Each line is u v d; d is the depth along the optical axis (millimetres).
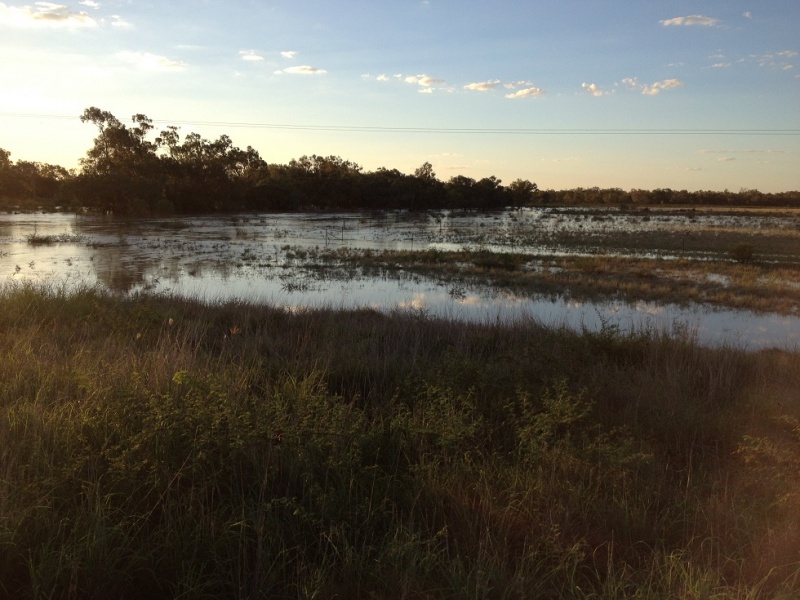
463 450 4832
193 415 4293
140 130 77062
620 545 3650
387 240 44344
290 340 9297
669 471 4770
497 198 130875
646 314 16547
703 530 3775
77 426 4375
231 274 24578
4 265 25938
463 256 30062
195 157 89688
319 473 4184
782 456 4773
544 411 5910
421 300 18609
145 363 6105
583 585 3279
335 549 3312
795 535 3588
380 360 7906
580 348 8938
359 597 3061
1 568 3008
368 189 113188
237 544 3375
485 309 16875
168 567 3195
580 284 21609
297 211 101500
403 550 3211
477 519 3760
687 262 27500
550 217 88188
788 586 3148
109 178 70188
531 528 3727
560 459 4598
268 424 4496
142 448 4117
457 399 5664
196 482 3938
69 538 3191
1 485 3531
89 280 21875
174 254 31844
